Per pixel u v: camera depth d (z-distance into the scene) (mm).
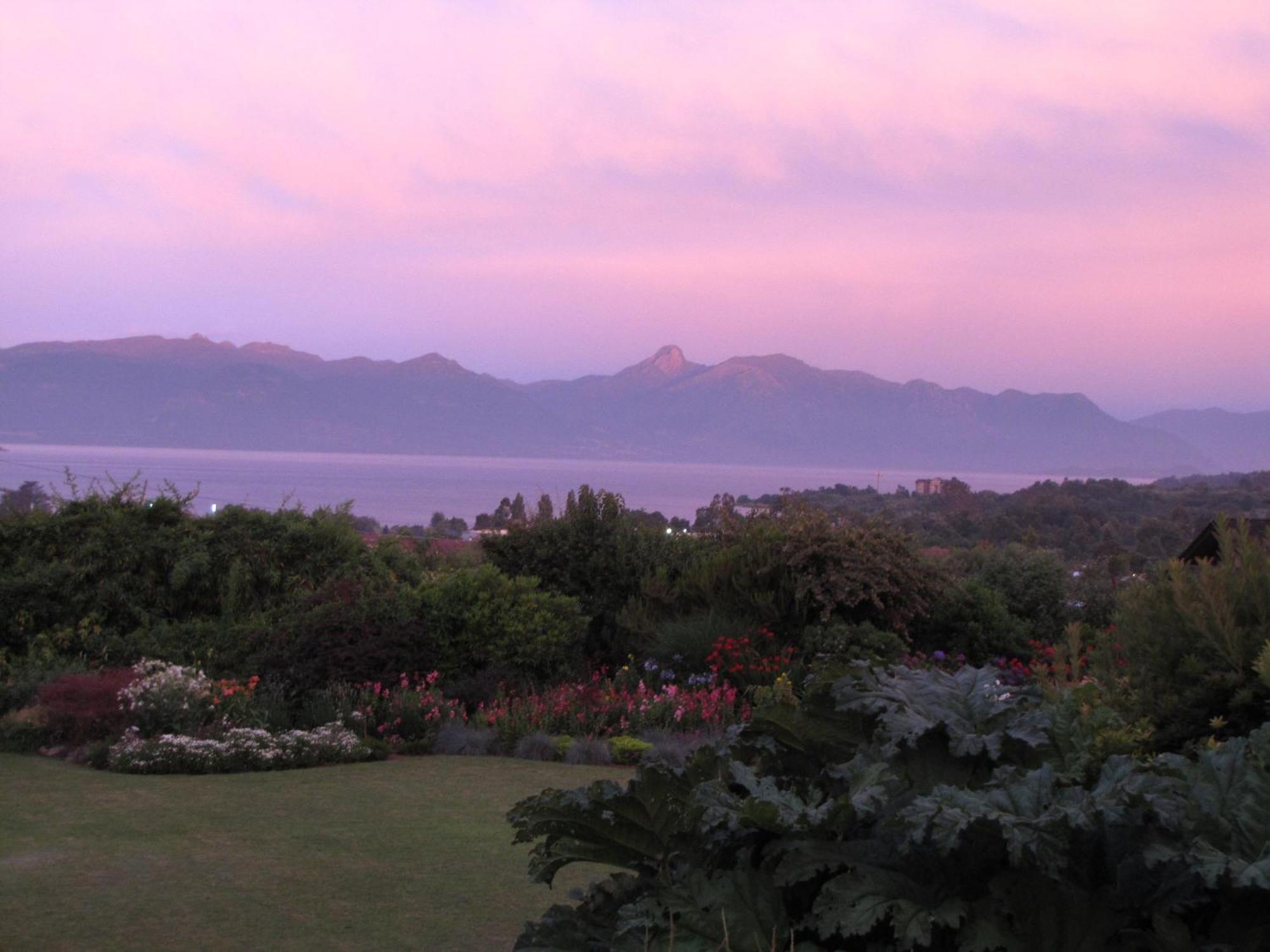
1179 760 3262
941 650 13977
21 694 10383
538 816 3125
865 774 3004
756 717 3527
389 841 6418
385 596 12172
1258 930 2596
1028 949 2631
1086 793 2717
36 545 12547
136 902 5137
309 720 10578
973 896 2762
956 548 17938
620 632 13719
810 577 13172
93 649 11688
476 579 12562
